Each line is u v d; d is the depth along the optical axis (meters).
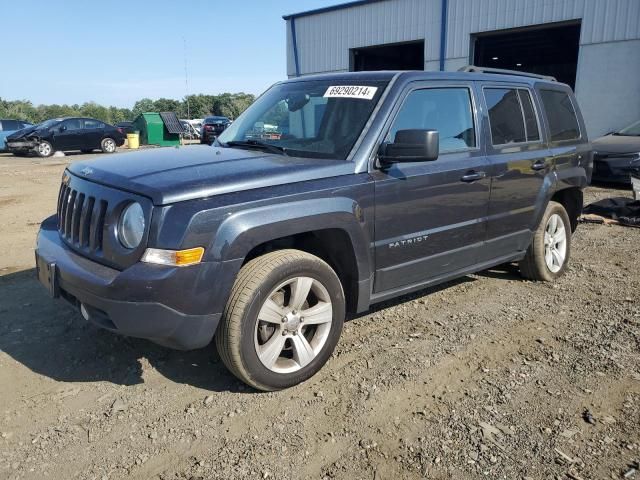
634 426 2.98
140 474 2.61
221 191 3.01
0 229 7.73
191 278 2.88
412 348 3.92
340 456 2.74
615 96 15.53
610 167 10.89
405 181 3.76
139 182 3.04
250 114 4.56
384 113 3.73
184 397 3.28
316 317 3.43
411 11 19.50
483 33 17.95
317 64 22.77
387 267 3.81
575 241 7.15
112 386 3.41
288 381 3.33
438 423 3.01
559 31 18.89
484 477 2.58
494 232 4.64
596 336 4.13
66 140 22.64
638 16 14.80
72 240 3.43
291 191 3.22
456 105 4.29
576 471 2.62
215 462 2.69
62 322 4.34
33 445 2.82
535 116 5.11
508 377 3.52
